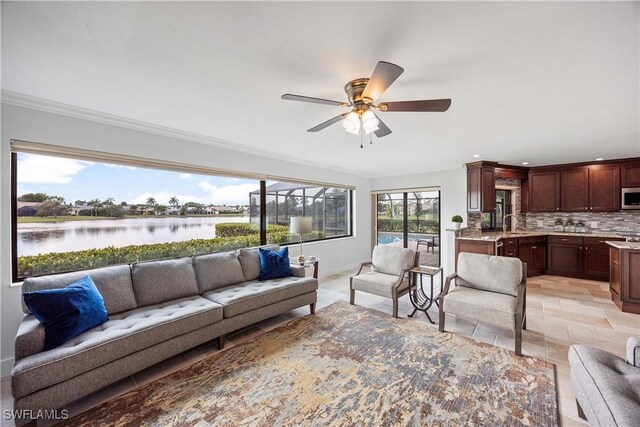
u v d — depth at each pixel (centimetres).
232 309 264
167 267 285
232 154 393
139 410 180
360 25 136
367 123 191
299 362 233
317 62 171
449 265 559
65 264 265
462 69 177
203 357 243
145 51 160
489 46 153
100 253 288
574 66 173
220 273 319
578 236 500
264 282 338
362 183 657
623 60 166
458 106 237
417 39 147
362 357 240
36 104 233
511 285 279
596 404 130
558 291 424
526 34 142
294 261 405
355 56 164
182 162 338
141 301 260
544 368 220
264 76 189
